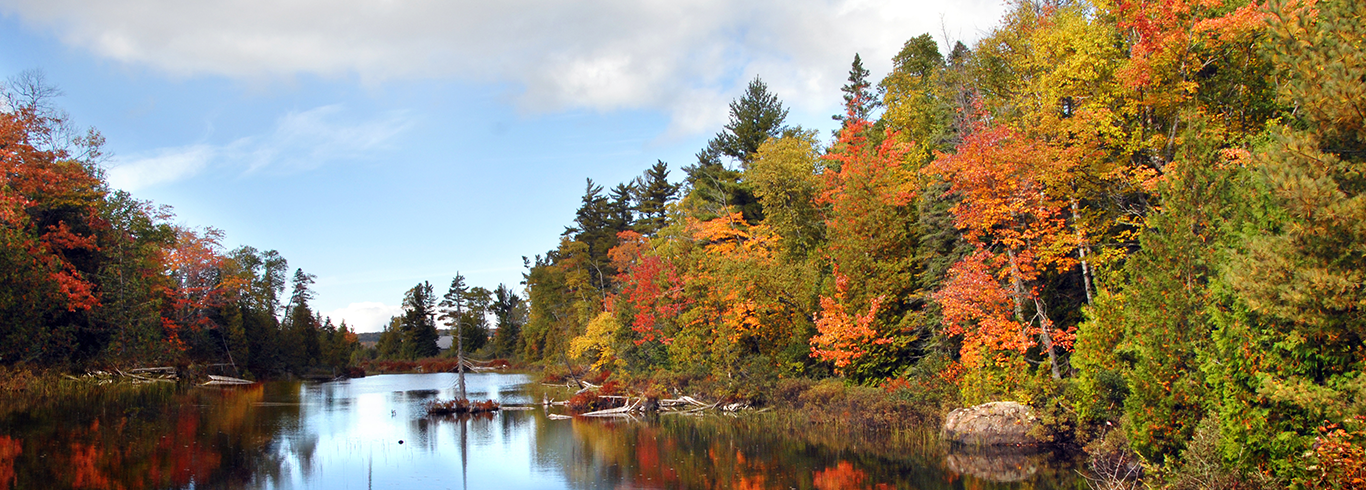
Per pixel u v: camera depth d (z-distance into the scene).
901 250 27.69
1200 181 13.47
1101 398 17.16
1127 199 21.39
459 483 16.58
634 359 40.94
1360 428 9.23
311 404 35.25
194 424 25.27
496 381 61.06
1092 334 17.27
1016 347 20.00
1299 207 9.66
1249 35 17.89
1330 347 10.20
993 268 22.33
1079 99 21.05
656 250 44.12
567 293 70.81
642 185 74.38
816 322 26.45
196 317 54.22
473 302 70.44
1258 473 11.17
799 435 23.08
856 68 54.53
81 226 42.44
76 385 36.41
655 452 20.44
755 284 31.12
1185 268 13.31
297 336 70.62
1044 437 18.72
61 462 17.45
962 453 18.83
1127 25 20.12
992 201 20.66
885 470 17.17
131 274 45.25
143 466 17.39
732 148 55.88
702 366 33.38
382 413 31.50
